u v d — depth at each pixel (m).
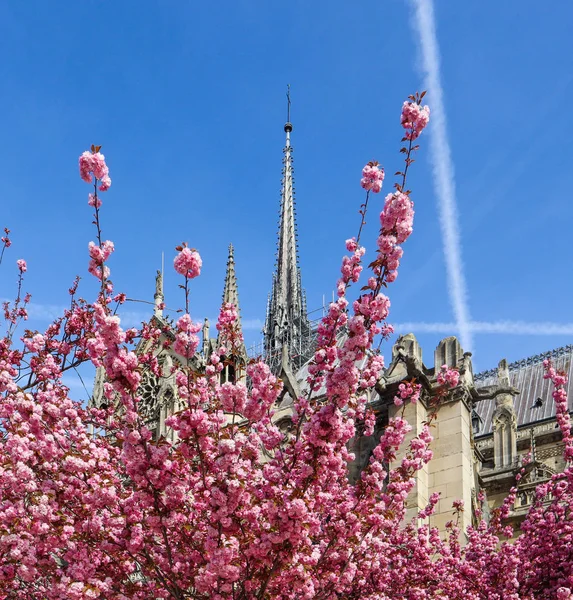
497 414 46.88
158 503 15.45
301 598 15.98
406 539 24.19
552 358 66.00
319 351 16.92
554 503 25.62
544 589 24.16
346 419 18.59
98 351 15.34
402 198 15.17
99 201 15.95
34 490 16.56
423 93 15.48
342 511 17.64
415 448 20.98
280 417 34.75
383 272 15.44
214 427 16.78
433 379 31.36
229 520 14.77
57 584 15.62
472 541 25.83
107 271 15.95
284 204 114.75
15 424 16.77
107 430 22.28
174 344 16.11
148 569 17.12
